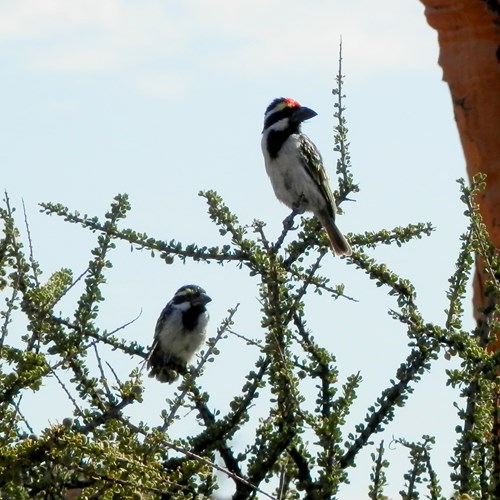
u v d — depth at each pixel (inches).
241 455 438.3
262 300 425.4
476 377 406.3
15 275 429.1
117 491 370.6
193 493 386.3
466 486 394.6
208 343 457.4
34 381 394.6
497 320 446.3
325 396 433.4
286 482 420.8
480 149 639.1
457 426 402.6
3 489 364.2
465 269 438.3
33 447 366.9
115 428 397.1
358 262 448.1
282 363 413.7
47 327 452.1
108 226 482.0
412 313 430.9
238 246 480.1
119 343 480.1
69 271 467.2
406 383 419.5
